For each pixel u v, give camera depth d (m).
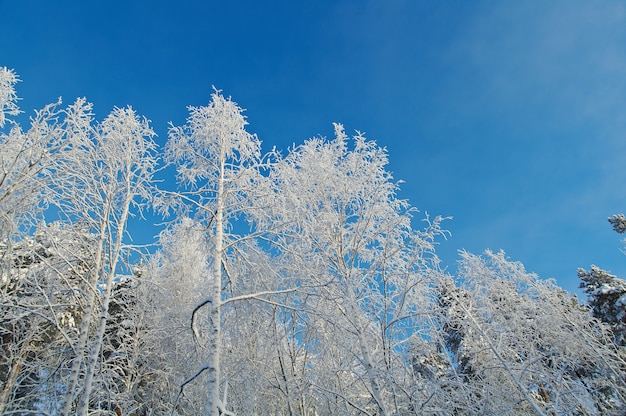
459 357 9.69
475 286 11.11
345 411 6.93
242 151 8.00
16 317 7.27
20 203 7.46
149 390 12.10
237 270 7.50
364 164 7.89
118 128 8.93
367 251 7.56
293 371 7.50
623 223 15.30
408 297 7.15
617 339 14.49
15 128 8.16
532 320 10.81
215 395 5.08
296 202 7.54
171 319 9.45
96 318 8.63
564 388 9.14
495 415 6.68
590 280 17.61
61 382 8.05
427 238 7.16
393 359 6.50
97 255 8.17
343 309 7.18
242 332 7.40
